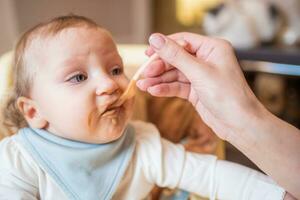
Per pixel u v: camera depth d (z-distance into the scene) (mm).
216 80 549
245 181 611
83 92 555
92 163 603
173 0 2312
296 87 1508
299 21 1685
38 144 604
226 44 594
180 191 737
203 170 640
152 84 640
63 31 577
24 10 1794
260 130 535
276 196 576
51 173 588
